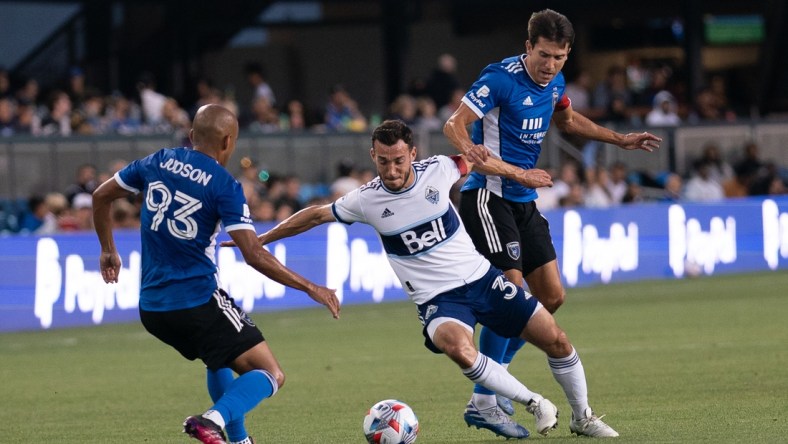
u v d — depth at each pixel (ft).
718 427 80.07
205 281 70.90
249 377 70.03
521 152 86.02
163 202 70.79
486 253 85.76
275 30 293.84
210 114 72.13
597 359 120.67
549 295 87.92
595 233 210.18
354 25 294.46
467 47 309.63
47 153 201.26
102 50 276.62
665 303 176.65
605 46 313.53
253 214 192.95
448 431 84.07
